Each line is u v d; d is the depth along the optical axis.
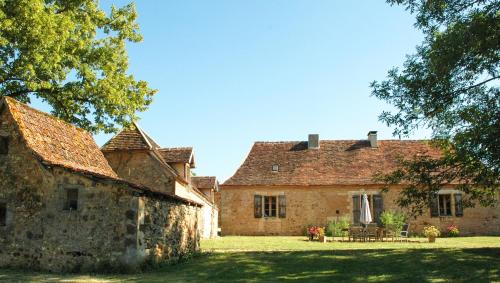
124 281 10.25
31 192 12.30
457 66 12.95
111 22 21.52
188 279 10.78
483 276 10.90
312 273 11.67
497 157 12.41
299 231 30.88
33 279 10.33
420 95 13.81
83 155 15.48
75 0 19.92
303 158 33.66
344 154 33.81
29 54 16.25
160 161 23.91
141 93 21.69
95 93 20.00
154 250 12.62
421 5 13.66
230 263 13.30
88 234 11.79
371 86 14.52
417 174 14.48
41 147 12.92
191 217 16.27
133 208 11.68
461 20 12.93
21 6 15.49
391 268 12.10
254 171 32.84
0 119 12.86
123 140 24.09
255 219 31.36
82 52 19.97
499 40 11.71
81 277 10.71
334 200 30.98
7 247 12.19
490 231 29.83
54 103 20.48
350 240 23.28
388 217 26.48
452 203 30.16
